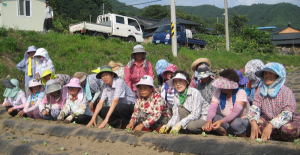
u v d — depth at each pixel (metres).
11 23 14.31
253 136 3.11
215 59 15.39
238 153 2.81
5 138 3.94
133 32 16.55
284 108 3.06
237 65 16.00
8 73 8.66
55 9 43.66
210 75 4.21
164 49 13.85
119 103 4.54
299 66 20.77
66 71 9.21
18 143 3.66
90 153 3.21
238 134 3.40
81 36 12.50
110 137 3.64
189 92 3.79
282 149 2.65
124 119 4.63
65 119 4.58
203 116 3.82
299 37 40.88
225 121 3.28
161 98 3.99
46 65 6.34
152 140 3.32
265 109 3.26
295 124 3.09
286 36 42.41
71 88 4.61
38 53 6.22
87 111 4.80
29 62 6.70
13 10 14.33
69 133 4.05
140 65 5.55
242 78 4.32
